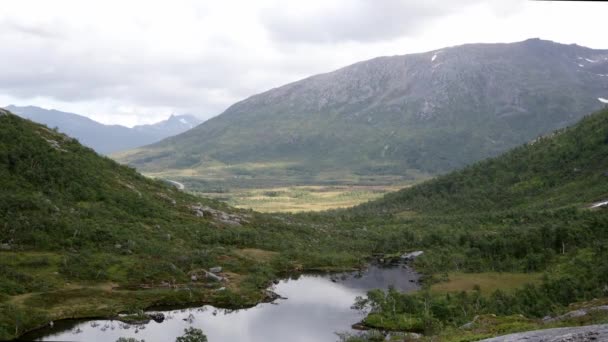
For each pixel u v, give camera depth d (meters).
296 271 152.00
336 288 133.62
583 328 51.06
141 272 119.12
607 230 144.25
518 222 190.75
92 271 113.50
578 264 120.62
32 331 87.56
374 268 160.38
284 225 199.25
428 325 95.06
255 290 122.69
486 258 150.50
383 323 99.62
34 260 110.31
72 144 183.50
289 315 107.38
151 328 94.19
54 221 126.44
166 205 174.25
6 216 121.50
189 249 142.38
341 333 95.00
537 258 135.38
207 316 104.50
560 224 158.75
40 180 143.88
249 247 162.00
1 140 150.38
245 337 91.94
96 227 132.62
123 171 190.75
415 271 154.00
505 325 70.75
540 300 97.25
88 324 93.19
